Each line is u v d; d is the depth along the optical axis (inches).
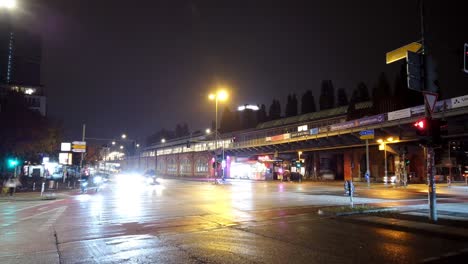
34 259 355.9
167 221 608.7
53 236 475.8
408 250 383.2
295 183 2330.2
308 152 3034.0
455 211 701.9
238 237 461.7
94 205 903.7
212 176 3801.7
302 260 344.5
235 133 3991.1
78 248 403.2
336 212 663.1
